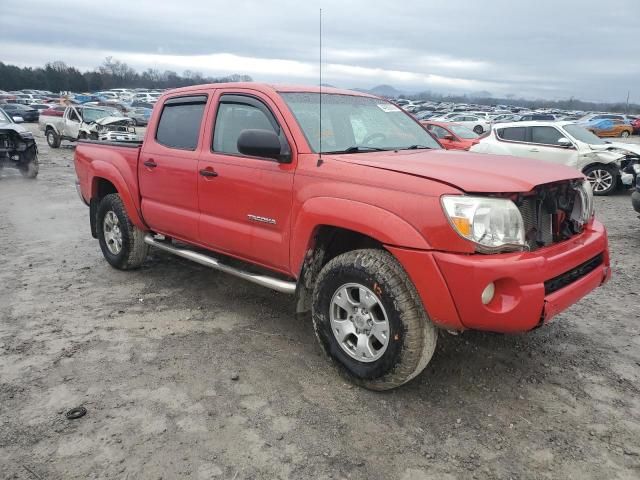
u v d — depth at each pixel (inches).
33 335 156.3
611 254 254.5
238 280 207.2
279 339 154.9
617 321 170.4
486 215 107.3
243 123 156.7
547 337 157.2
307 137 140.0
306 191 132.0
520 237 111.4
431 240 109.0
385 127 166.9
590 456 104.1
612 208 391.2
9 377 132.0
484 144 500.7
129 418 114.8
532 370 137.3
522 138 485.4
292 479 97.2
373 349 124.0
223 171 155.8
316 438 108.7
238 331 160.2
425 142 171.9
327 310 131.2
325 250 138.0
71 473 98.1
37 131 1213.1
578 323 168.4
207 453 103.9
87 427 111.7
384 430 111.6
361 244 139.9
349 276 123.1
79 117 802.2
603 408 120.6
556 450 105.7
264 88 153.3
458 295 107.0
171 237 190.7
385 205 115.8
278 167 140.3
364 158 131.2
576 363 141.6
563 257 116.2
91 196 224.5
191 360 141.3
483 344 151.1
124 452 104.0
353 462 101.8
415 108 2353.6
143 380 130.7
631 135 1401.3
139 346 149.5
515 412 118.6
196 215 169.9
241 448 105.4
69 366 137.6
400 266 116.6
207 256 174.6
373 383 123.5
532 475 98.9
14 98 2148.1
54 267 223.9
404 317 114.0
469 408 119.9
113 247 218.5
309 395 124.5
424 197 110.7
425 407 120.1
